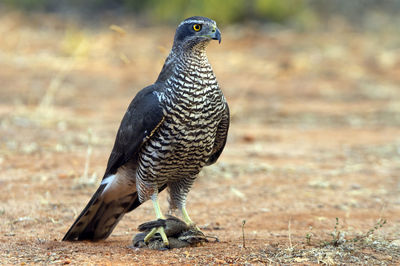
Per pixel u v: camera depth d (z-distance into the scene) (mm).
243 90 22062
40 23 31641
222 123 8391
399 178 12750
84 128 16203
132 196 8656
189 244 8023
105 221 8547
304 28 32812
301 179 12500
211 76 7895
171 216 8219
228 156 14250
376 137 16703
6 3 34438
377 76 24953
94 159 13188
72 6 34969
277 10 32844
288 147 15367
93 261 7254
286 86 23031
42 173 12016
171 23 32875
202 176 12570
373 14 36938
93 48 27344
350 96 21906
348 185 12141
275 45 29219
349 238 8352
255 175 12719
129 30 31312
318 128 17672
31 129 15633
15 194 10703
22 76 22484
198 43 7750
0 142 14195
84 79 22906
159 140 7926
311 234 8695
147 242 8031
